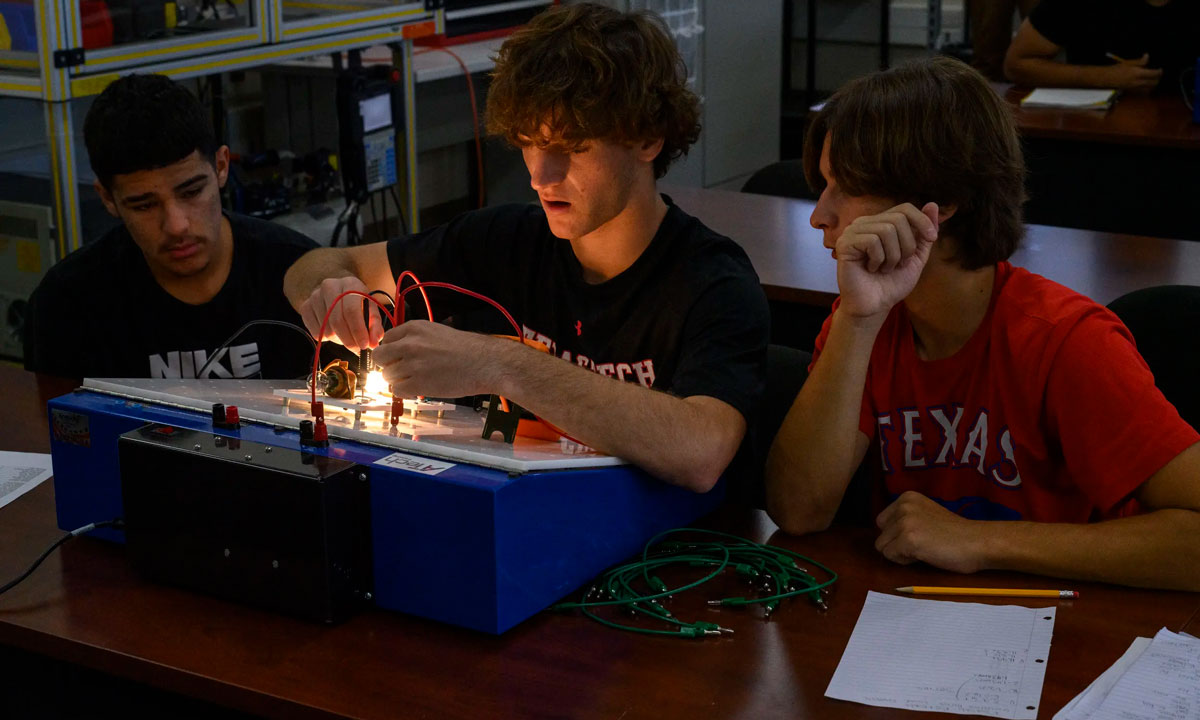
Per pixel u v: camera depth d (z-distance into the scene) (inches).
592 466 50.6
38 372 79.0
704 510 58.2
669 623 48.4
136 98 70.2
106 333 78.6
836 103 55.5
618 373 61.8
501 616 47.1
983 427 57.7
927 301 56.7
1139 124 141.6
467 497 46.3
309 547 47.7
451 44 179.6
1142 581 50.2
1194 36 156.3
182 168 71.0
